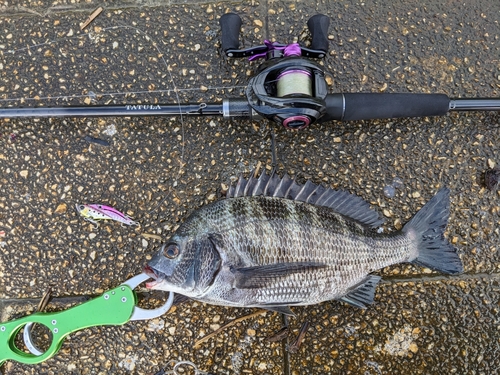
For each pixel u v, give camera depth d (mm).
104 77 438
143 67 438
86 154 434
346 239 378
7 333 389
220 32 438
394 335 430
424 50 440
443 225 404
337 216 383
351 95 381
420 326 431
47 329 430
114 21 442
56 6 443
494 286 433
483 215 433
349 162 432
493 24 440
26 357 390
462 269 405
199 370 430
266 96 346
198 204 430
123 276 430
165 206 431
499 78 436
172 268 361
